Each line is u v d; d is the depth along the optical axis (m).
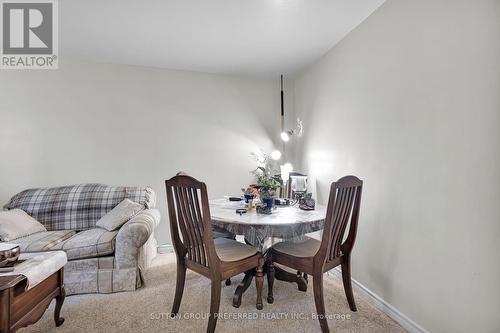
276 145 3.55
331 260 1.69
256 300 1.96
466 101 1.28
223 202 2.38
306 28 2.21
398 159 1.72
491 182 1.17
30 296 1.36
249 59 2.87
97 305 1.89
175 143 3.17
